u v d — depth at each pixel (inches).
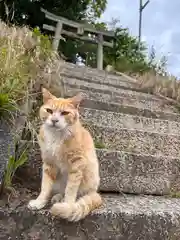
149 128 44.7
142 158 31.0
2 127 25.1
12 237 20.7
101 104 46.5
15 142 25.2
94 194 24.3
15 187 24.7
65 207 20.9
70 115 24.4
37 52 45.8
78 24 129.5
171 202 28.5
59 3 160.1
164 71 92.9
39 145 25.9
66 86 49.4
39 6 154.9
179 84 67.2
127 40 155.3
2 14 119.8
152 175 31.1
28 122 28.7
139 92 65.1
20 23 145.2
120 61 127.5
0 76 29.7
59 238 21.6
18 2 145.2
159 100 58.7
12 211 20.9
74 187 23.2
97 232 22.5
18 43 42.6
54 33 130.3
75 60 152.7
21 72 34.2
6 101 25.9
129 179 30.2
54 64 50.4
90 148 25.4
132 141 37.9
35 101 34.3
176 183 32.2
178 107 56.5
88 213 22.5
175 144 39.9
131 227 23.5
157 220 24.2
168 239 24.4
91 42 133.8
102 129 37.1
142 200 28.2
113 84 66.7
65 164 24.0
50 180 24.1
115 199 27.5
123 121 43.4
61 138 23.7
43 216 21.5
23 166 26.2
